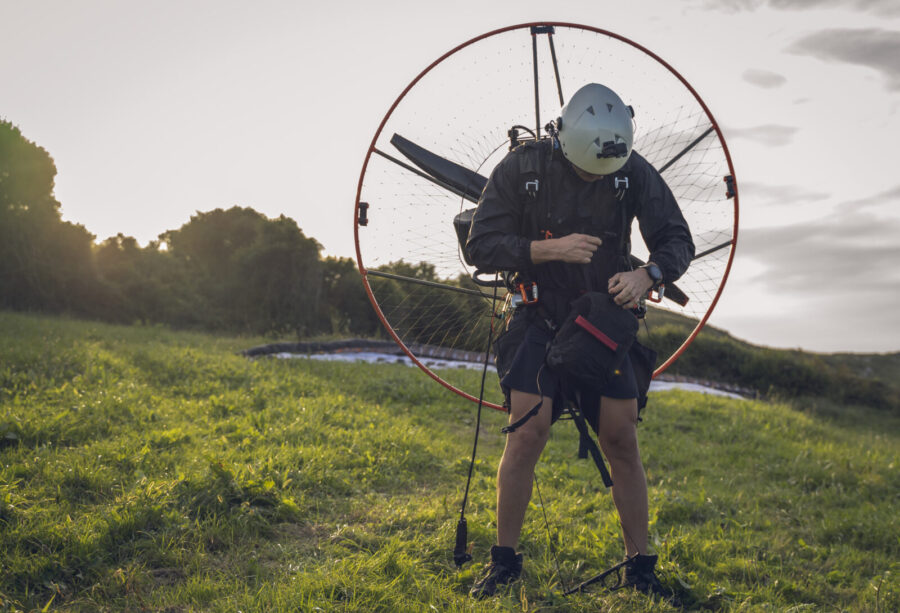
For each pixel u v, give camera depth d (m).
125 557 3.06
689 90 3.32
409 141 3.34
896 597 3.36
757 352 18.92
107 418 5.47
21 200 17.05
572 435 7.15
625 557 3.44
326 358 11.96
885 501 5.95
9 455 4.26
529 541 3.57
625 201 2.98
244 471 4.02
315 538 3.50
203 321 18.58
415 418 7.32
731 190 3.29
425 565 3.17
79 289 17.56
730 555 3.86
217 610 2.59
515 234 2.93
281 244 18.64
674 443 7.57
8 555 2.90
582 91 2.84
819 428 9.59
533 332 2.93
